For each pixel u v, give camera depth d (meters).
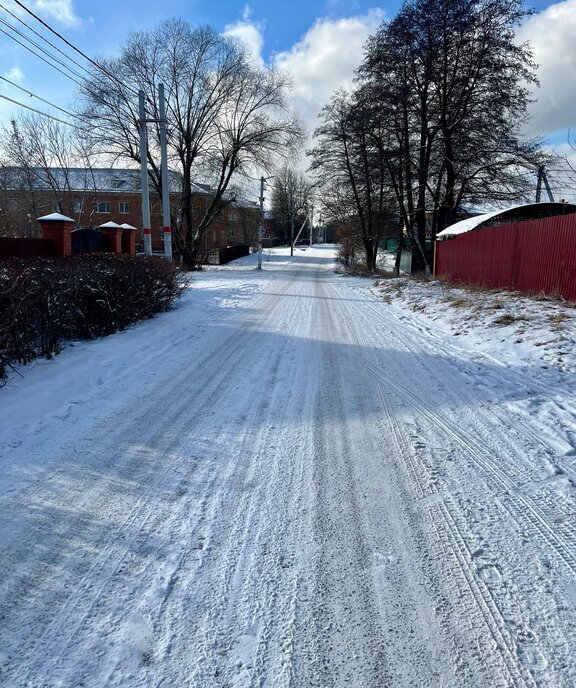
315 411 4.85
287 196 90.00
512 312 9.26
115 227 19.53
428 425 4.50
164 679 1.88
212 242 67.38
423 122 23.69
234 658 1.99
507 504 3.16
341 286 21.00
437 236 20.91
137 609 2.24
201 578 2.45
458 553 2.66
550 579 2.46
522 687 1.86
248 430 4.37
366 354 7.30
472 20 20.64
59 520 2.95
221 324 10.03
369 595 2.34
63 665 1.94
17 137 37.03
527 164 20.31
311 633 2.12
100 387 5.57
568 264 10.52
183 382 5.82
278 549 2.69
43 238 15.73
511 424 4.50
